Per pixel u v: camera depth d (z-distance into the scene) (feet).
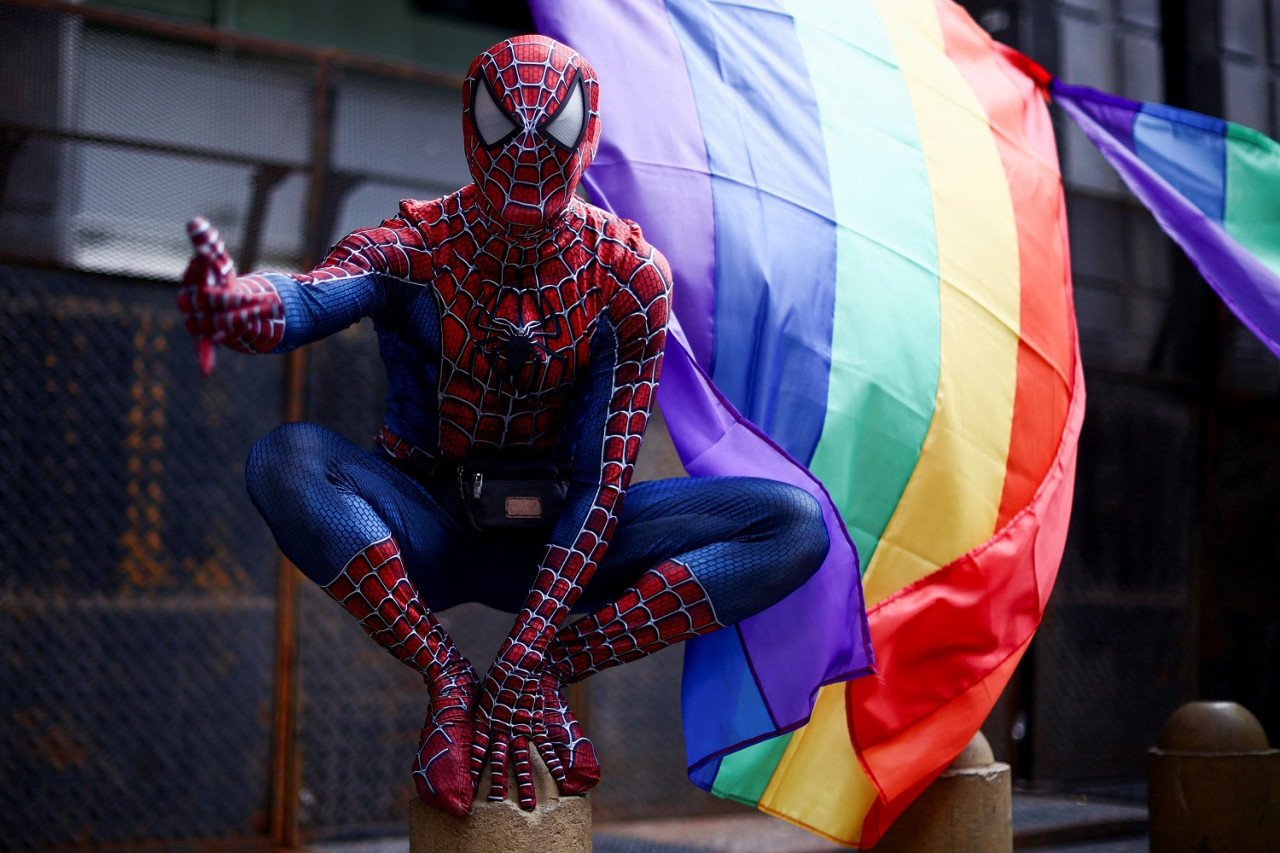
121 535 12.78
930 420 7.80
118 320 12.91
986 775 8.52
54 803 12.25
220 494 13.26
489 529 5.98
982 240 8.46
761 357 7.17
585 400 6.22
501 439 6.04
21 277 12.42
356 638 13.70
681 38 7.61
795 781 7.52
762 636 6.69
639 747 14.30
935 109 8.77
